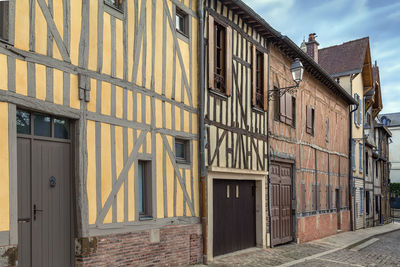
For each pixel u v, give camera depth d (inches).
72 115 203.5
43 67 188.2
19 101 175.8
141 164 258.1
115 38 233.3
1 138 167.9
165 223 266.2
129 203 236.5
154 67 264.4
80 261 204.1
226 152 336.8
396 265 373.7
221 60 343.9
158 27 269.6
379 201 1019.3
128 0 244.4
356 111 811.4
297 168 490.0
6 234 167.3
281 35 420.8
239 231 366.0
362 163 847.1
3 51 169.9
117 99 232.7
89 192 211.0
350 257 408.5
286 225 454.6
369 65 861.8
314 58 703.1
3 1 172.6
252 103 381.7
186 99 295.7
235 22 360.5
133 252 237.3
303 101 526.3
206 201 304.5
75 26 207.0
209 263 301.7
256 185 399.9
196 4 312.3
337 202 678.5
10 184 170.4
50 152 197.6
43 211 191.3
